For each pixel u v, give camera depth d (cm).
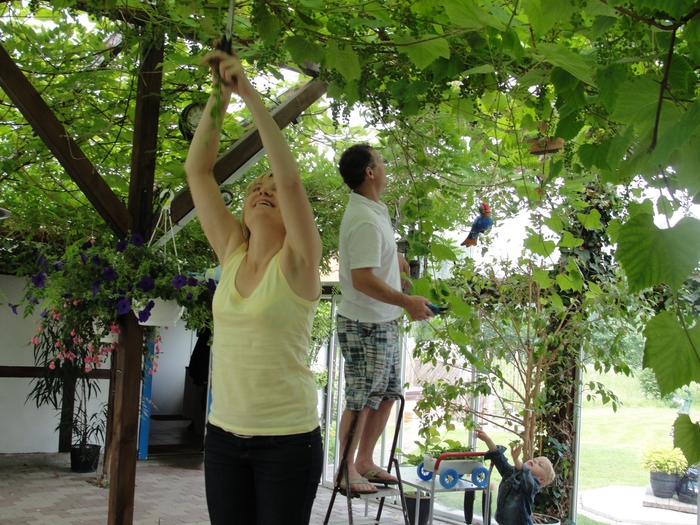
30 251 621
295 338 174
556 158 240
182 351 1102
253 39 311
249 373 171
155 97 360
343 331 279
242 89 160
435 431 470
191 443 923
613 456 474
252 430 170
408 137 280
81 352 635
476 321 443
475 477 444
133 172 359
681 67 126
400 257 300
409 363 650
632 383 473
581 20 167
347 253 268
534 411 461
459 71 191
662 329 102
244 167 380
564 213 340
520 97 217
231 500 176
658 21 139
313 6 181
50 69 389
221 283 186
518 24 166
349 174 274
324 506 621
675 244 93
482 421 560
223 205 199
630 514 457
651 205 120
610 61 148
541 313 457
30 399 763
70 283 345
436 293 246
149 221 358
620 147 123
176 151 438
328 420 720
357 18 181
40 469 739
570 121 179
